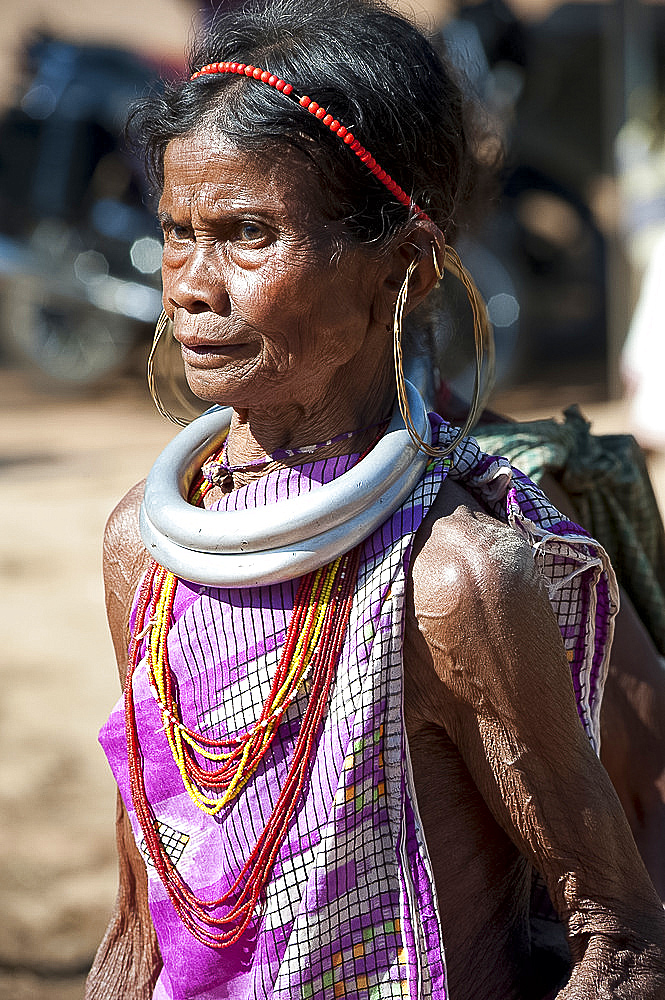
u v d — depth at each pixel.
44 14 32.25
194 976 2.06
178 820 2.09
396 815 1.93
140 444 17.22
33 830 7.47
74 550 12.58
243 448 2.13
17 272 18.47
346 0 2.03
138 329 19.05
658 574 3.16
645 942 1.96
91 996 2.48
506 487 2.01
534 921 2.42
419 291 2.00
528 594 1.87
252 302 1.86
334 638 1.93
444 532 1.92
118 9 33.38
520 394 18.72
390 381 2.10
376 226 1.89
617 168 16.14
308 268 1.85
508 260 18.47
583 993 1.91
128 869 2.44
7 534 13.06
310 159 1.83
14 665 9.88
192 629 2.04
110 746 2.21
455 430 2.10
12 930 6.38
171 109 1.90
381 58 1.91
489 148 2.81
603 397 18.11
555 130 19.02
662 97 15.34
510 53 13.83
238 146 1.82
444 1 14.55
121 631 2.38
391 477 1.92
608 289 20.05
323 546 1.88
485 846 2.10
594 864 1.96
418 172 1.95
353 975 1.95
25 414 19.08
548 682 1.89
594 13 18.84
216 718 2.02
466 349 2.92
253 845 1.98
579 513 2.91
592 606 2.07
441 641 1.89
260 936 1.97
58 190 18.50
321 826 1.92
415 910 1.93
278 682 1.94
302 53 1.87
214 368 1.93
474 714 1.92
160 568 2.15
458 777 2.05
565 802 1.94
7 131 18.70
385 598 1.90
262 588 1.98
